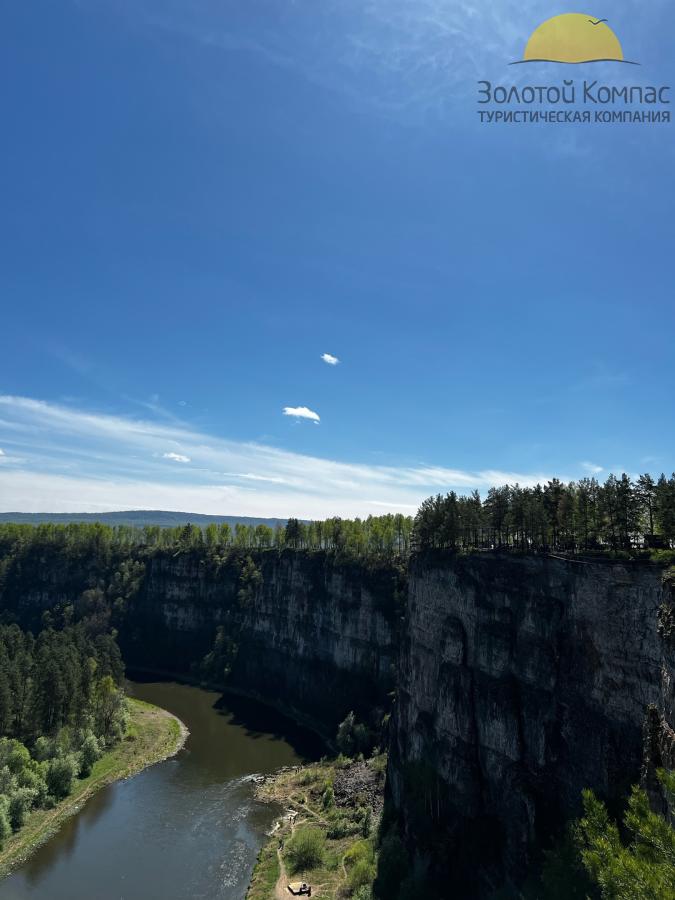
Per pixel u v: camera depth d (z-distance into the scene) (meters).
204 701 169.12
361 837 87.88
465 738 78.88
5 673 116.56
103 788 106.88
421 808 80.31
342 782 108.50
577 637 65.00
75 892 74.88
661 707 40.41
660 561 58.00
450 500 102.06
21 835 87.56
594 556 70.44
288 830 91.94
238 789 108.31
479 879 66.69
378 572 168.62
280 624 194.00
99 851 84.94
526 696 70.25
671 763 34.06
